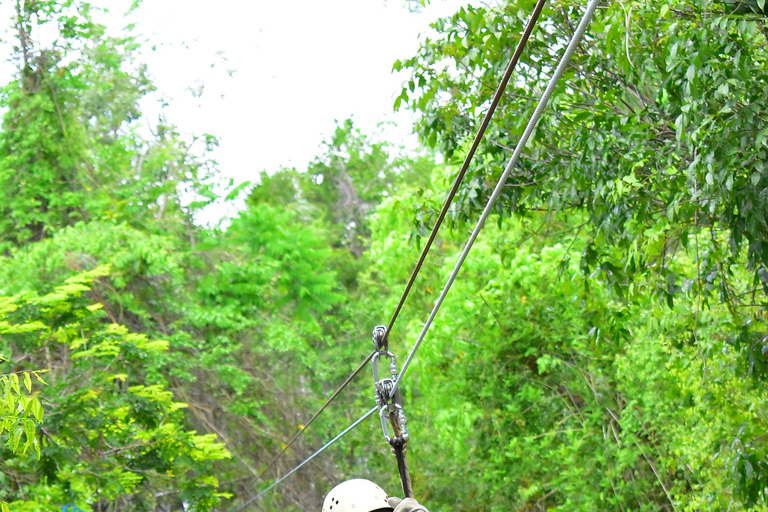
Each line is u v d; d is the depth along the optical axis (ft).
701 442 29.48
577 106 24.09
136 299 61.52
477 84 24.86
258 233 73.61
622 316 25.48
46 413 38.60
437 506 58.70
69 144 72.49
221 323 63.93
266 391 66.28
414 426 60.34
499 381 50.83
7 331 40.06
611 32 19.93
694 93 18.75
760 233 19.85
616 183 21.99
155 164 85.87
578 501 44.80
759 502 25.34
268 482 64.44
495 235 49.26
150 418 42.88
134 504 52.06
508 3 22.56
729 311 23.58
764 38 23.50
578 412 47.98
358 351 75.92
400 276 53.93
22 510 36.68
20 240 70.23
